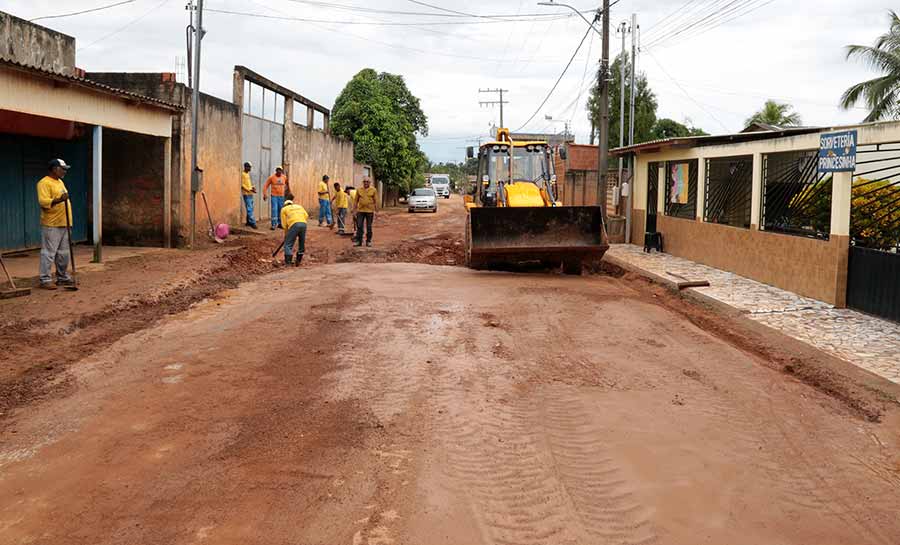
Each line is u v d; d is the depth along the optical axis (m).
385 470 5.09
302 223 15.33
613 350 8.54
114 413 6.07
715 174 16.62
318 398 6.49
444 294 11.64
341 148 36.41
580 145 39.78
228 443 5.48
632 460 5.43
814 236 12.52
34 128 14.23
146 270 13.00
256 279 13.10
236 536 4.19
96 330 8.80
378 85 46.69
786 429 6.27
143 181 16.91
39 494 4.68
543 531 4.37
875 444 6.08
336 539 4.18
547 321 9.89
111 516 4.40
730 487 5.09
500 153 17.19
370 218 19.34
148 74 17.17
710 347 8.89
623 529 4.43
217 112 19.80
